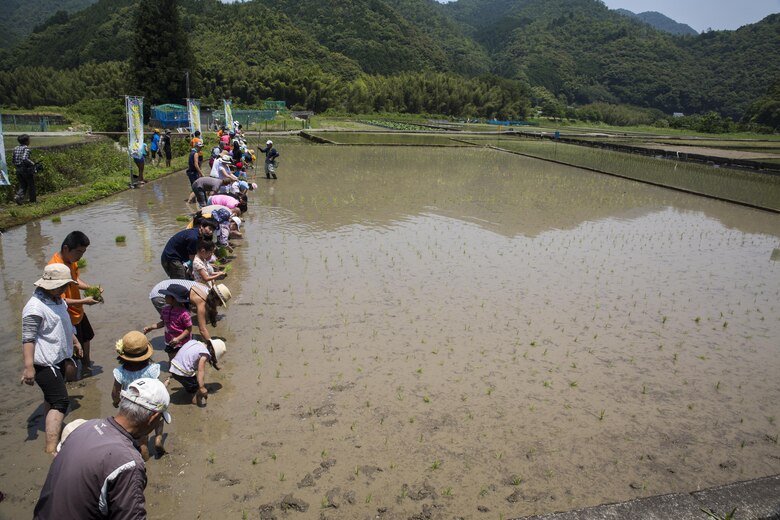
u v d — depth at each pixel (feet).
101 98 233.14
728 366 22.53
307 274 31.35
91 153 68.69
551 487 14.80
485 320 25.93
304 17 449.89
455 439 16.66
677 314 28.04
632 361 22.52
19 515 12.95
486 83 372.99
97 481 8.95
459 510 13.80
